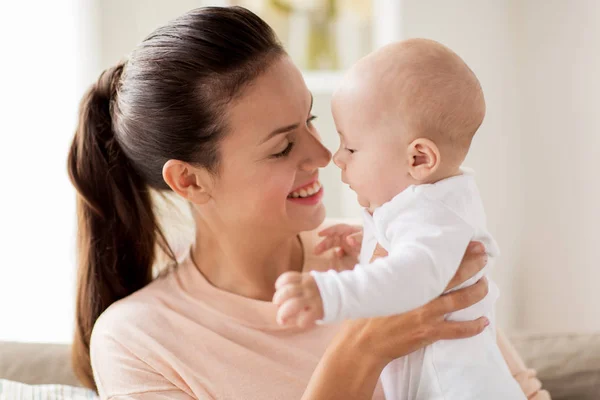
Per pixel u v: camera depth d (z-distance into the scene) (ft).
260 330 4.51
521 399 3.95
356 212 10.89
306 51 10.85
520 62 10.12
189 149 4.42
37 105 9.49
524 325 10.23
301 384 4.36
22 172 9.41
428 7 10.67
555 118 9.09
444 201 3.77
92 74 10.29
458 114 3.82
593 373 5.85
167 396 4.33
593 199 8.15
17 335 9.39
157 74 4.44
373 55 4.00
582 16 8.28
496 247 4.07
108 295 5.21
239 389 4.34
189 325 4.50
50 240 9.55
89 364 5.36
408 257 3.43
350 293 3.22
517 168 10.31
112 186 5.07
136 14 10.71
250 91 4.25
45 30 9.51
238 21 4.35
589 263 8.30
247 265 4.68
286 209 4.48
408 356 4.03
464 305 3.80
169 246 5.22
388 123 3.87
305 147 4.43
